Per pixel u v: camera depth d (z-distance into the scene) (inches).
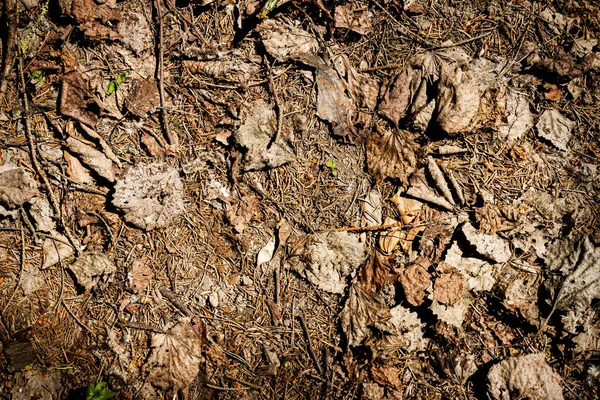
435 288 17.4
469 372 17.7
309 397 17.4
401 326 17.6
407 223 18.2
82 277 16.8
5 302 16.5
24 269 16.7
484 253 17.7
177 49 17.7
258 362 17.5
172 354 16.9
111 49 17.3
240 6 18.0
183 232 17.6
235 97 17.9
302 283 17.9
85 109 17.0
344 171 18.3
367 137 18.3
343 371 17.6
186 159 17.7
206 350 17.3
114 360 16.8
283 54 17.9
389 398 17.4
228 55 17.8
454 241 18.0
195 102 17.8
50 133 17.0
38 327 16.6
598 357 17.7
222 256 17.7
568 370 17.8
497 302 17.9
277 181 18.0
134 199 17.0
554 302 17.7
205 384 17.1
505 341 17.9
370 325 17.5
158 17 17.4
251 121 17.8
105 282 17.0
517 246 18.1
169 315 17.3
